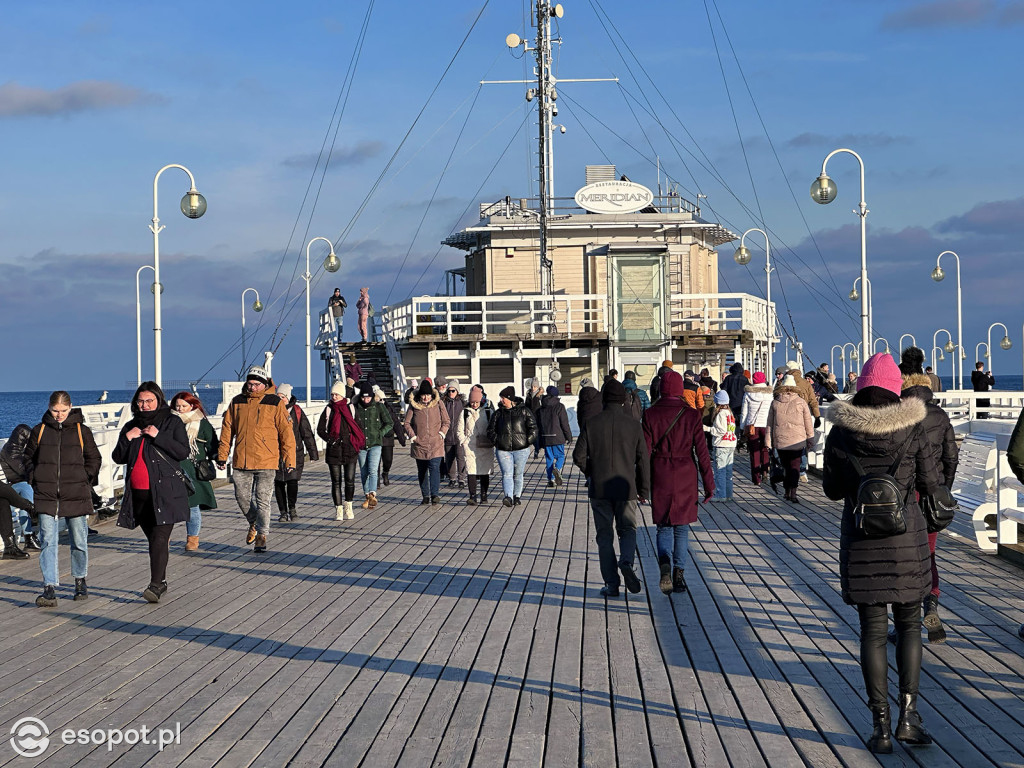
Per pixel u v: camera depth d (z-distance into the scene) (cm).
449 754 595
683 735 619
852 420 604
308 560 1283
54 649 852
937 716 641
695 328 4247
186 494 1055
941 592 999
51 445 1038
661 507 1009
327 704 691
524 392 3662
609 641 848
